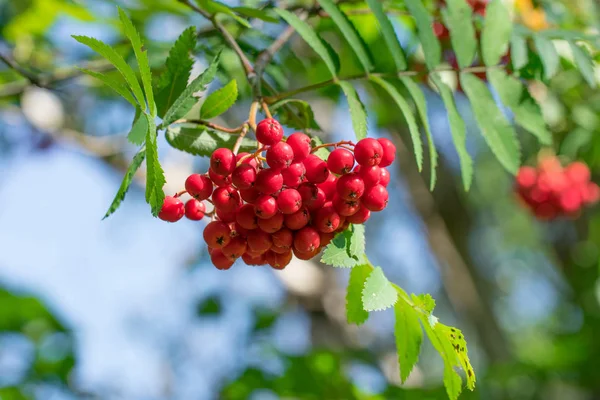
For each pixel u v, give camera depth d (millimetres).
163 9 727
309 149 512
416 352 541
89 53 790
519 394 1111
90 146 992
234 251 527
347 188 507
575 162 965
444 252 1400
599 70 725
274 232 519
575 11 771
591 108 809
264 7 665
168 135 547
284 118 595
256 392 809
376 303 513
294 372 779
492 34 616
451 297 1426
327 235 529
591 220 1367
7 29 818
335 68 570
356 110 550
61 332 1008
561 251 1484
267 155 506
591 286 1343
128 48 682
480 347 1455
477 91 603
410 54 707
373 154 510
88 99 1013
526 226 2428
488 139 596
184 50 548
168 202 529
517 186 984
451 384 531
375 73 587
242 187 508
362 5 735
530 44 675
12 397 943
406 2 594
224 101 546
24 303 995
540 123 612
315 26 727
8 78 815
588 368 1166
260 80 580
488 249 2496
